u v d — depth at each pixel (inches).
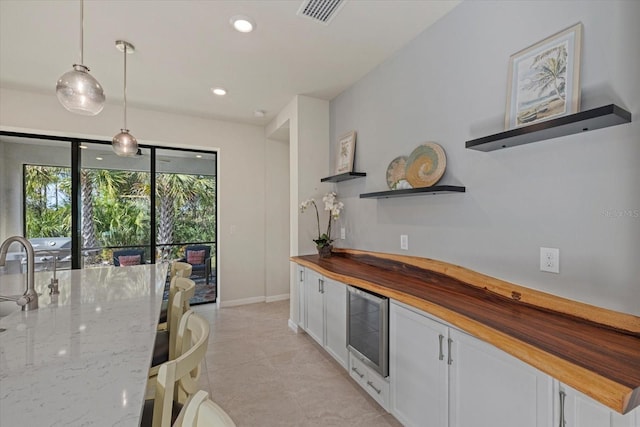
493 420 50.8
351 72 115.1
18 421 26.5
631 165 48.3
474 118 74.4
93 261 154.6
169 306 79.7
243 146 179.2
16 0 74.8
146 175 165.9
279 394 87.6
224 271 175.0
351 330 90.4
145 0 75.8
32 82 122.5
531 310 58.2
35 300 61.1
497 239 68.7
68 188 149.7
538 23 60.9
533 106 60.7
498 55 68.7
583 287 53.7
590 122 48.5
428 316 63.6
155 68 111.3
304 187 137.6
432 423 62.5
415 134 93.3
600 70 51.6
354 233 124.6
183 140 163.2
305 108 137.9
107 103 145.6
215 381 94.3
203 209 181.6
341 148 131.3
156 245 168.1
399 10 80.7
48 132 138.0
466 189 76.2
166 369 34.5
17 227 141.8
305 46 97.7
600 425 38.3
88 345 43.7
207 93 134.6
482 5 72.4
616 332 48.5
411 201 94.0
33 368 36.6
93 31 88.4
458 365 57.0
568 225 55.9
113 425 26.3
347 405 82.6
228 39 93.4
